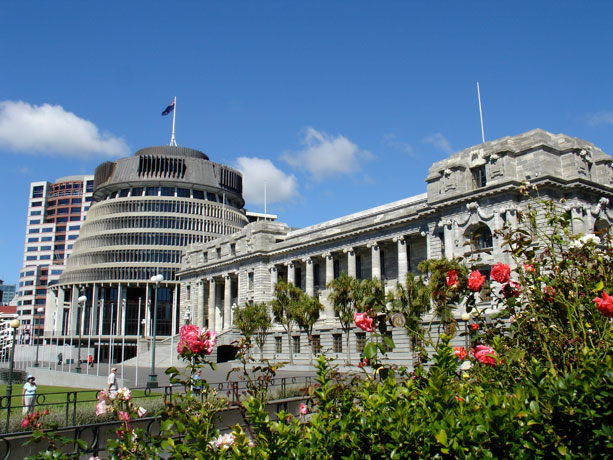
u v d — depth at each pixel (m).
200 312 114.31
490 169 60.00
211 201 151.00
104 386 56.22
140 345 121.88
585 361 8.45
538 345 11.81
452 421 7.74
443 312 12.66
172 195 148.50
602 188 59.62
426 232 70.25
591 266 13.13
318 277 91.81
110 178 152.00
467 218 60.94
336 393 10.20
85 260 147.25
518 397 8.01
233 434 8.91
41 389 56.34
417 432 7.78
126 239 144.38
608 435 7.14
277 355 88.94
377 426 8.20
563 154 59.19
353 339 75.19
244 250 102.81
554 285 12.12
